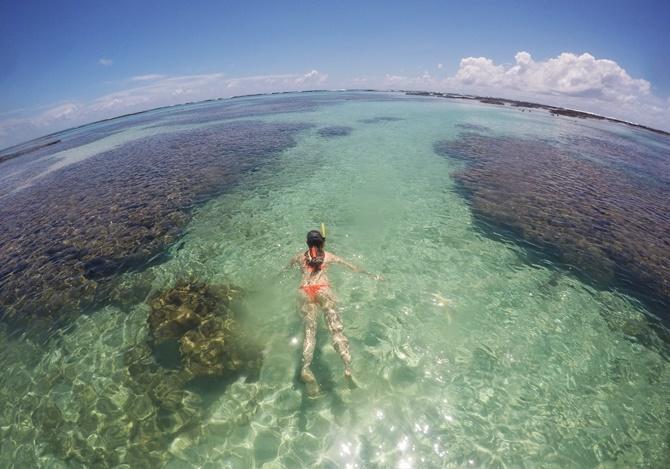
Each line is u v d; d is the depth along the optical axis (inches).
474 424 164.7
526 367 196.5
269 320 232.8
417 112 1384.1
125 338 228.4
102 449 161.6
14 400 191.3
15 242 399.5
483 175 550.9
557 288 270.1
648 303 258.5
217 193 487.5
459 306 245.4
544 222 385.4
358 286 264.2
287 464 151.6
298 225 376.8
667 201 491.8
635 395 181.8
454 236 347.6
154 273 304.2
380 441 158.4
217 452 157.9
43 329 246.8
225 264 308.0
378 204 429.7
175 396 184.4
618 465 148.8
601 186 531.8
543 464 148.2
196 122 1398.9
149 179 589.6
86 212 464.4
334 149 732.0
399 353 204.5
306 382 186.2
